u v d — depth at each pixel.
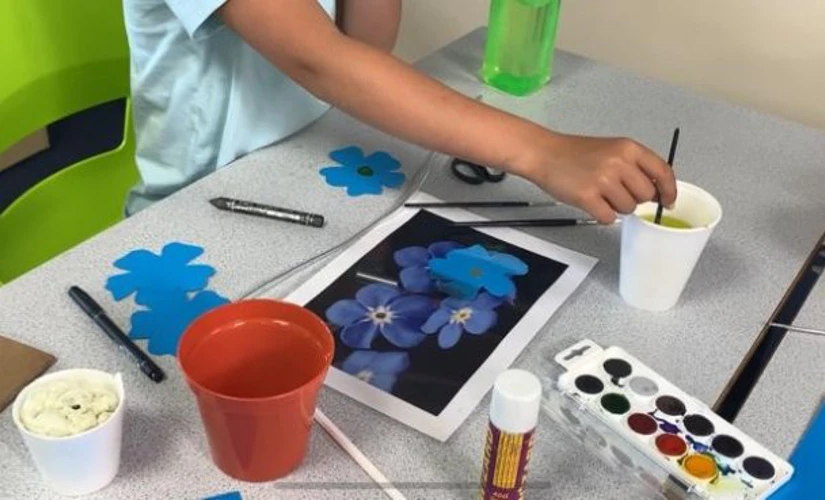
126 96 1.30
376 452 0.66
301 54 0.87
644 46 1.47
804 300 0.86
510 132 0.87
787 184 1.03
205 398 0.59
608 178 0.81
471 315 0.80
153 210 0.91
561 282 0.85
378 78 0.86
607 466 0.66
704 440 0.66
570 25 1.52
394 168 1.01
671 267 0.79
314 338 0.64
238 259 0.85
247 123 1.05
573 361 0.73
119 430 0.61
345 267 0.85
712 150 1.09
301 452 0.64
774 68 1.38
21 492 0.62
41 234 1.22
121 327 0.76
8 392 0.68
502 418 0.57
